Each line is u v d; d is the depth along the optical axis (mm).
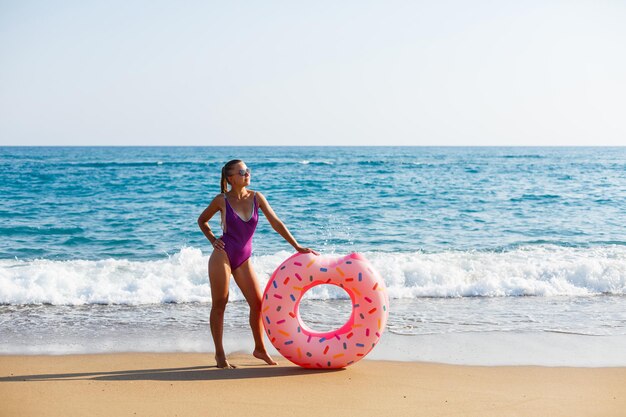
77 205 20188
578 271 9289
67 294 8164
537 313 7348
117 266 10078
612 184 29078
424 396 4211
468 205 20562
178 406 3938
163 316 7223
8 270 9562
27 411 3830
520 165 50969
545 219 17406
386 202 21188
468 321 6910
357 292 4777
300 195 23297
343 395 4203
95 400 4055
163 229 15242
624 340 6062
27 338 6148
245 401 4051
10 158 70375
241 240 4969
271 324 4859
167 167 44938
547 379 4715
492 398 4191
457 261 10453
